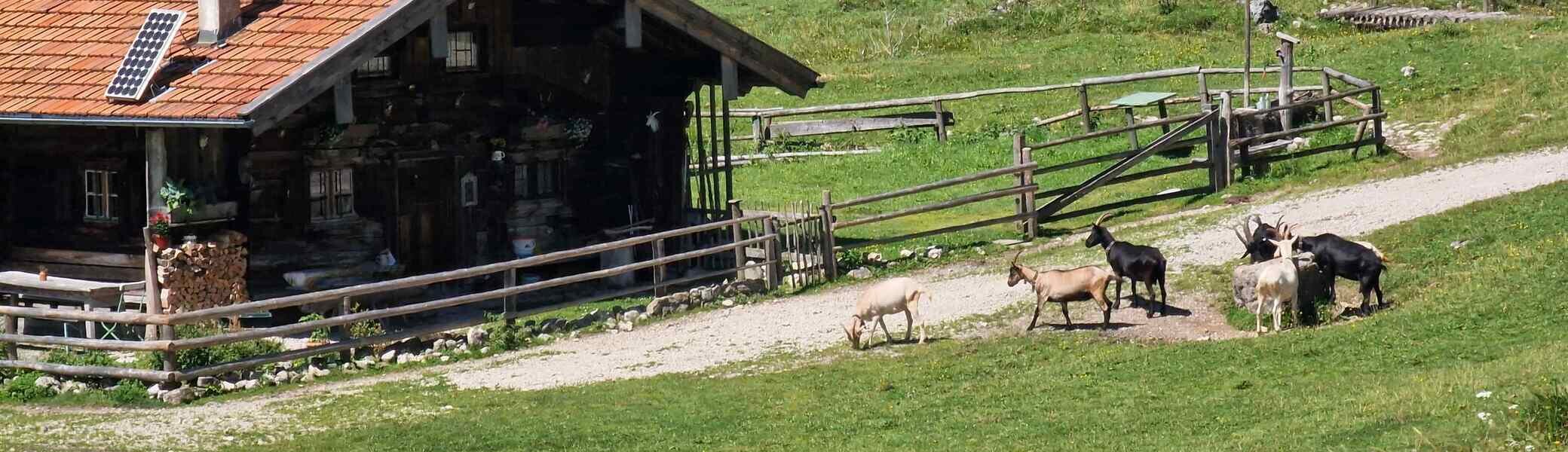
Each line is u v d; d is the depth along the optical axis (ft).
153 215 82.74
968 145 130.11
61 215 89.45
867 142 137.18
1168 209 101.86
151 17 84.69
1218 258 85.92
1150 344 73.46
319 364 77.51
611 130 100.99
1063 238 97.71
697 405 67.56
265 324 86.48
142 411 71.00
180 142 83.05
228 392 74.02
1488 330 68.90
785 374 71.97
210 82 82.28
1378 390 60.18
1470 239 83.35
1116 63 152.97
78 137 87.35
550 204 98.37
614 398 69.26
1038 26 170.30
